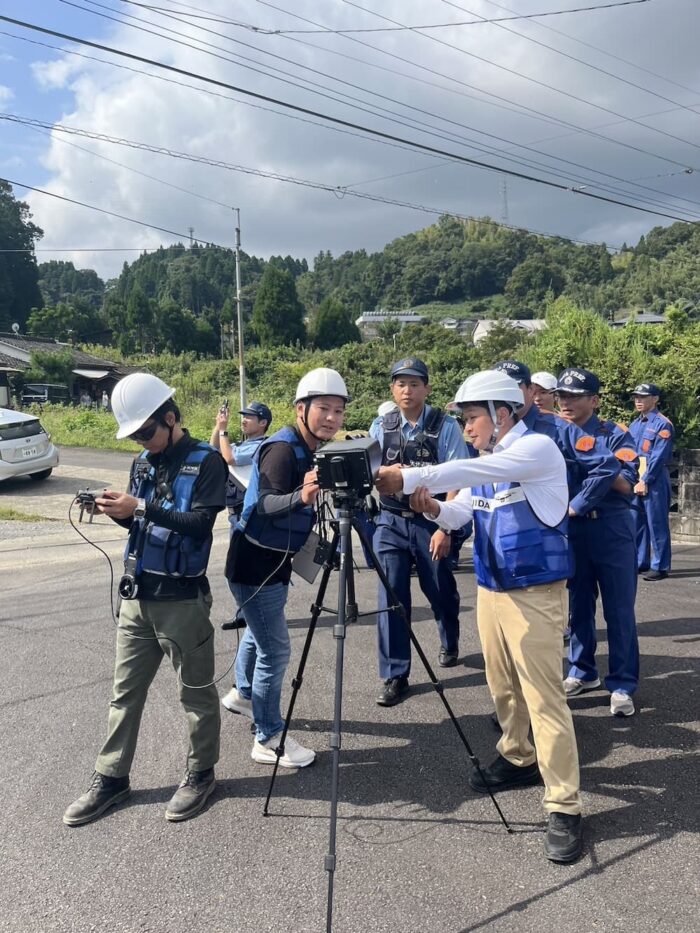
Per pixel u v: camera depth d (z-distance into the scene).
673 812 2.84
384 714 3.83
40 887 2.45
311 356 44.72
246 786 3.12
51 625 5.42
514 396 2.81
